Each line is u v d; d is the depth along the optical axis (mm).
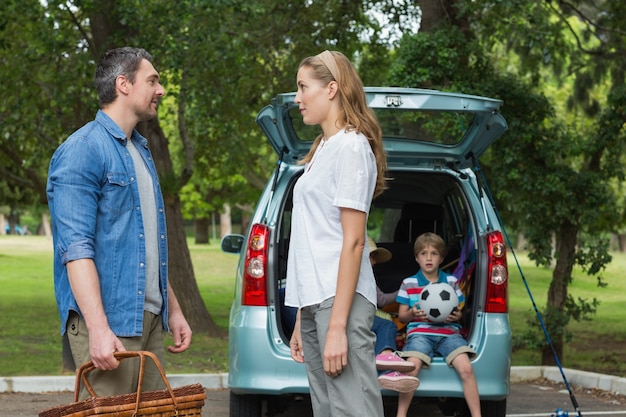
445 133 7992
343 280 3209
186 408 3133
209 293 23578
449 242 6621
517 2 10992
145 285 3500
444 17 11945
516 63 15227
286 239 5934
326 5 14008
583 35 14898
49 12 11516
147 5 11195
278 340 5266
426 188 6625
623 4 13469
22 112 12906
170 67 11211
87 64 11555
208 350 11797
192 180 33688
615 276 32906
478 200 5703
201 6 11141
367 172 3256
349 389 3254
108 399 3012
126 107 3535
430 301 5414
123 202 3471
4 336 13461
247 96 14641
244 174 29656
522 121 11398
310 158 3486
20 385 8000
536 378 9273
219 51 11703
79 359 3422
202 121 13219
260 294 5328
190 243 54938
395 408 7102
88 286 3291
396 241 7055
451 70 11016
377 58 15039
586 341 16484
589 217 11305
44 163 16375
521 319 19438
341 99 3361
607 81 15805
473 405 5215
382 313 5711
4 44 12070
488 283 5422
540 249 11633
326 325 3262
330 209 3291
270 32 13680
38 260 36406
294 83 14148
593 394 8445
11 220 88000
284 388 5191
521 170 11391
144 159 3635
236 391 5383
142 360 3145
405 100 5191
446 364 5254
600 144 11539
